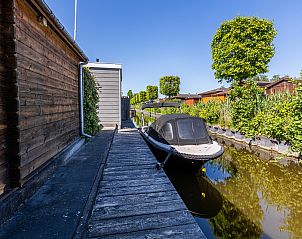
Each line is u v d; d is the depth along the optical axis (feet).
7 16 7.31
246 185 15.17
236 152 24.59
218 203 12.75
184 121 18.02
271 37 48.34
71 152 14.47
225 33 51.75
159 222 6.90
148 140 21.13
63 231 5.93
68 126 14.99
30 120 8.70
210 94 105.50
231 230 10.08
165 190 9.48
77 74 17.75
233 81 52.37
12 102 7.36
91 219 7.04
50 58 11.37
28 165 8.43
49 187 9.05
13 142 7.42
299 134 17.83
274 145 22.48
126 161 14.12
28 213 6.88
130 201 8.38
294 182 15.26
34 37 9.32
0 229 5.98
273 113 23.62
